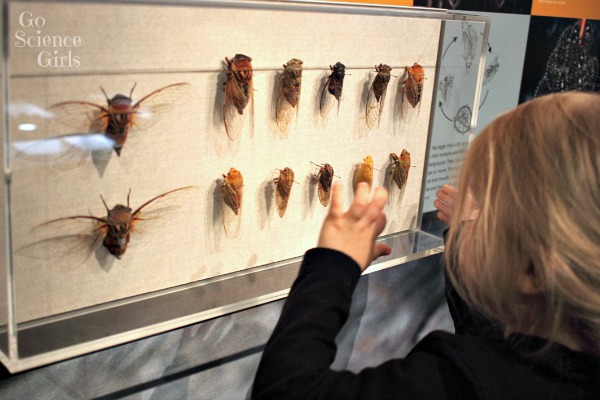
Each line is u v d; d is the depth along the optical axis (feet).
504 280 1.57
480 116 3.20
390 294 3.07
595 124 1.53
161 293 2.06
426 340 1.65
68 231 1.81
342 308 1.62
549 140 1.54
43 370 2.18
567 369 1.52
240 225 2.18
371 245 1.71
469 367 1.51
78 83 1.73
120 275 1.96
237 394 2.69
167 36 1.85
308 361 1.55
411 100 2.43
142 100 1.85
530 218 1.52
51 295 1.82
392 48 2.33
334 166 2.34
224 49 1.96
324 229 1.71
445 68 2.47
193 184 2.03
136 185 1.91
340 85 2.20
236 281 2.20
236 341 2.63
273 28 2.04
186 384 2.52
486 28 2.52
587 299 1.49
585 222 1.49
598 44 3.86
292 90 2.10
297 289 1.64
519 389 1.49
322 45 2.17
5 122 1.61
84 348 1.83
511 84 3.32
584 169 1.50
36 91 1.66
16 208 1.68
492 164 1.60
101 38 1.74
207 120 1.99
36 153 1.69
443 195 2.29
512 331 1.61
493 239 1.57
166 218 2.00
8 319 1.72
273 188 2.22
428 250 2.53
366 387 1.53
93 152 1.80
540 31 3.36
